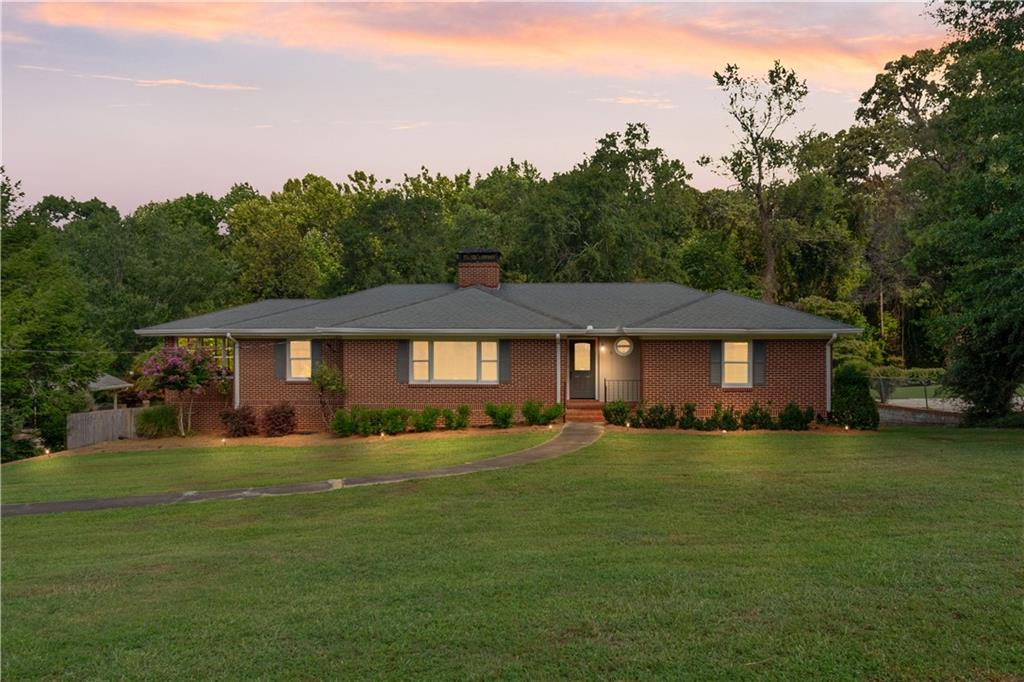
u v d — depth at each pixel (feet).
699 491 40.75
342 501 41.63
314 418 81.20
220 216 254.88
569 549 29.32
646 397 78.28
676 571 25.58
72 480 54.85
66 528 37.86
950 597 22.09
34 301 95.40
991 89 81.82
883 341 146.00
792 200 150.00
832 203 151.02
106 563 29.91
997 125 68.18
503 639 19.90
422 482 46.26
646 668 17.97
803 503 37.04
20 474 59.41
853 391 73.15
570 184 139.03
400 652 19.30
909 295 140.05
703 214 168.96
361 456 60.23
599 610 21.79
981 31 74.49
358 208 159.33
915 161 120.78
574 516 35.70
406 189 236.02
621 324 79.36
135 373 102.47
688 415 71.77
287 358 82.02
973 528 31.27
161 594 25.13
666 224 152.25
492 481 45.65
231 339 82.64
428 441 67.26
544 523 34.42
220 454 67.56
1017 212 60.08
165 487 49.49
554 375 77.87
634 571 25.68
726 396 77.30
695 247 151.84
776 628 20.08
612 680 17.42
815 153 147.74
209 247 160.97
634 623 20.74
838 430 71.31
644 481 44.27
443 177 244.42
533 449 59.06
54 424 94.84
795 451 56.44
